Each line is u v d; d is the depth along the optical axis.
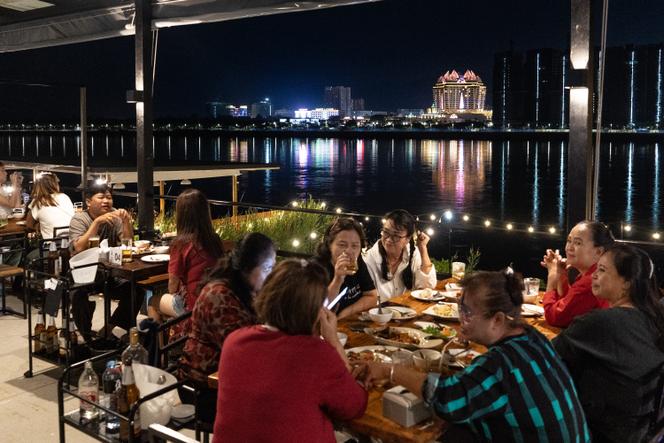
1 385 4.07
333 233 3.57
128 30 6.29
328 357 1.95
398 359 2.43
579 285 3.05
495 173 69.38
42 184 5.93
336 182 56.75
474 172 70.50
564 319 3.07
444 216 4.93
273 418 1.87
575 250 3.10
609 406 2.27
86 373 2.81
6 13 6.96
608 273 2.45
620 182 59.34
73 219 5.04
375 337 2.85
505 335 2.00
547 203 44.19
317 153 108.69
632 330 2.27
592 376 2.30
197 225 3.91
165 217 9.51
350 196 46.03
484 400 1.88
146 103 6.09
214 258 3.92
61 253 4.84
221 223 8.74
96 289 4.64
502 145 148.50
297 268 2.00
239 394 1.92
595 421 2.30
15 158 12.63
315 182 56.44
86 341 4.23
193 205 3.90
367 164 81.75
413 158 97.12
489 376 1.90
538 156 104.25
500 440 1.92
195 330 2.82
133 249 4.87
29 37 7.27
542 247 15.87
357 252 3.56
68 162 11.34
